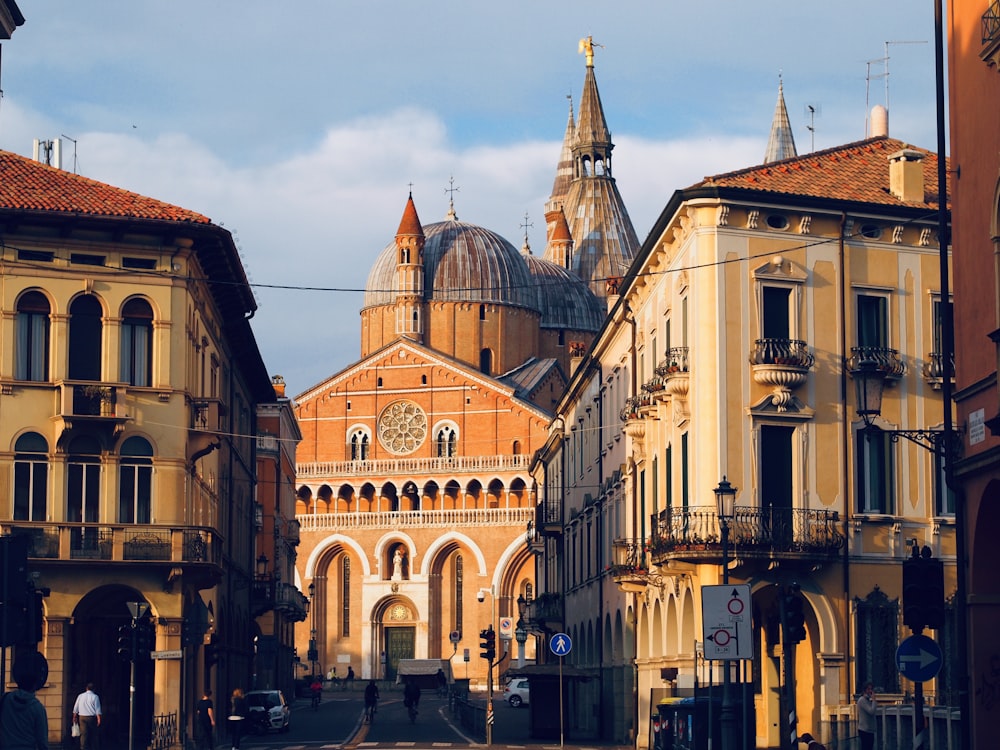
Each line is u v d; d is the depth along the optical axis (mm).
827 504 49906
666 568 50250
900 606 50219
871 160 54969
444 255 154750
